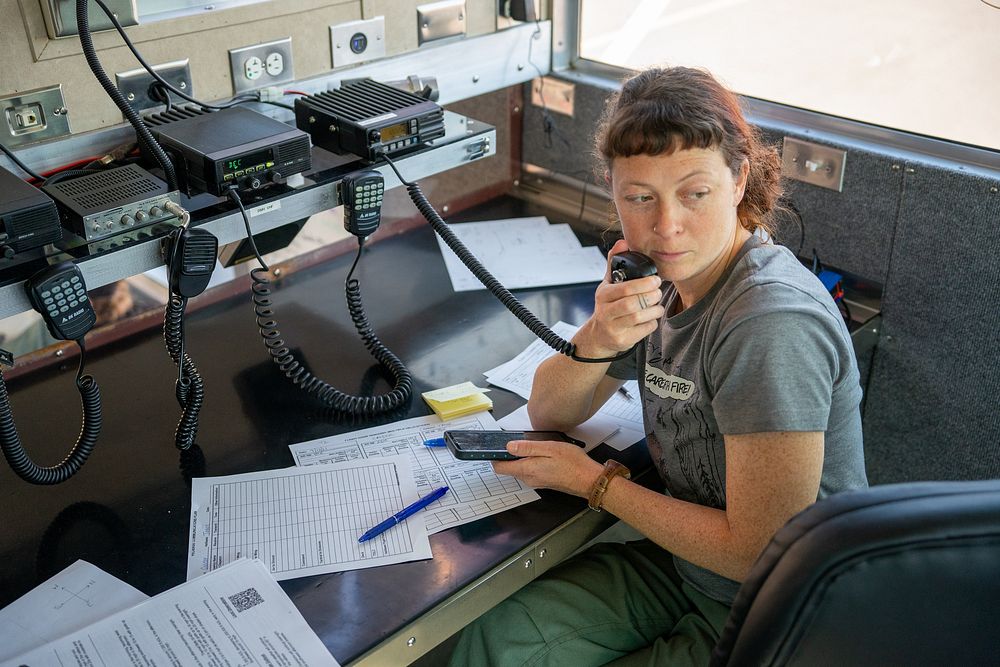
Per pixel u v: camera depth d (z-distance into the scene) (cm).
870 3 147
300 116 137
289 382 139
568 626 114
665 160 95
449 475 118
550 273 169
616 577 120
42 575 104
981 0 135
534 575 109
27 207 99
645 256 106
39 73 124
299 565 104
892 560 58
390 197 180
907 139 149
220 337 150
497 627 115
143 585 102
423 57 166
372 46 158
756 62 166
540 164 201
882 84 151
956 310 146
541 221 190
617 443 125
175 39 135
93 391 115
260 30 143
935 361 153
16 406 133
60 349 144
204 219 114
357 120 129
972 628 60
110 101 132
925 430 159
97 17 125
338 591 100
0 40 120
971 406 150
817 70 159
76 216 104
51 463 121
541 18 185
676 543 103
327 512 112
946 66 142
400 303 160
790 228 165
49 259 104
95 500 115
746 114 167
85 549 108
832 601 59
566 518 111
